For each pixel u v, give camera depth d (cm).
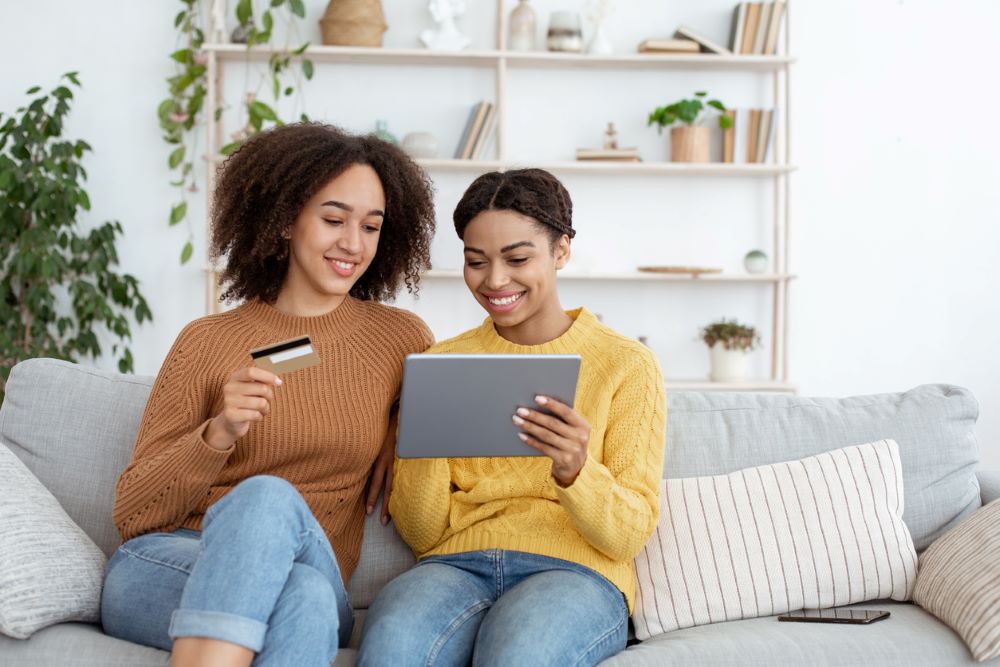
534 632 130
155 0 390
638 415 155
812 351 410
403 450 139
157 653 130
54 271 362
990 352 410
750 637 142
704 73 405
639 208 407
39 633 132
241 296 175
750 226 408
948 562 152
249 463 155
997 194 407
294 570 124
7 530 136
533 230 157
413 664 131
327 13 378
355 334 165
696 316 410
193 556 137
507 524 154
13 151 355
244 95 396
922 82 406
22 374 174
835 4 405
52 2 388
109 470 167
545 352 162
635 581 161
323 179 159
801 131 407
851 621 149
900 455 174
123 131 391
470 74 401
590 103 404
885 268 409
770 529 161
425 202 181
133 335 395
